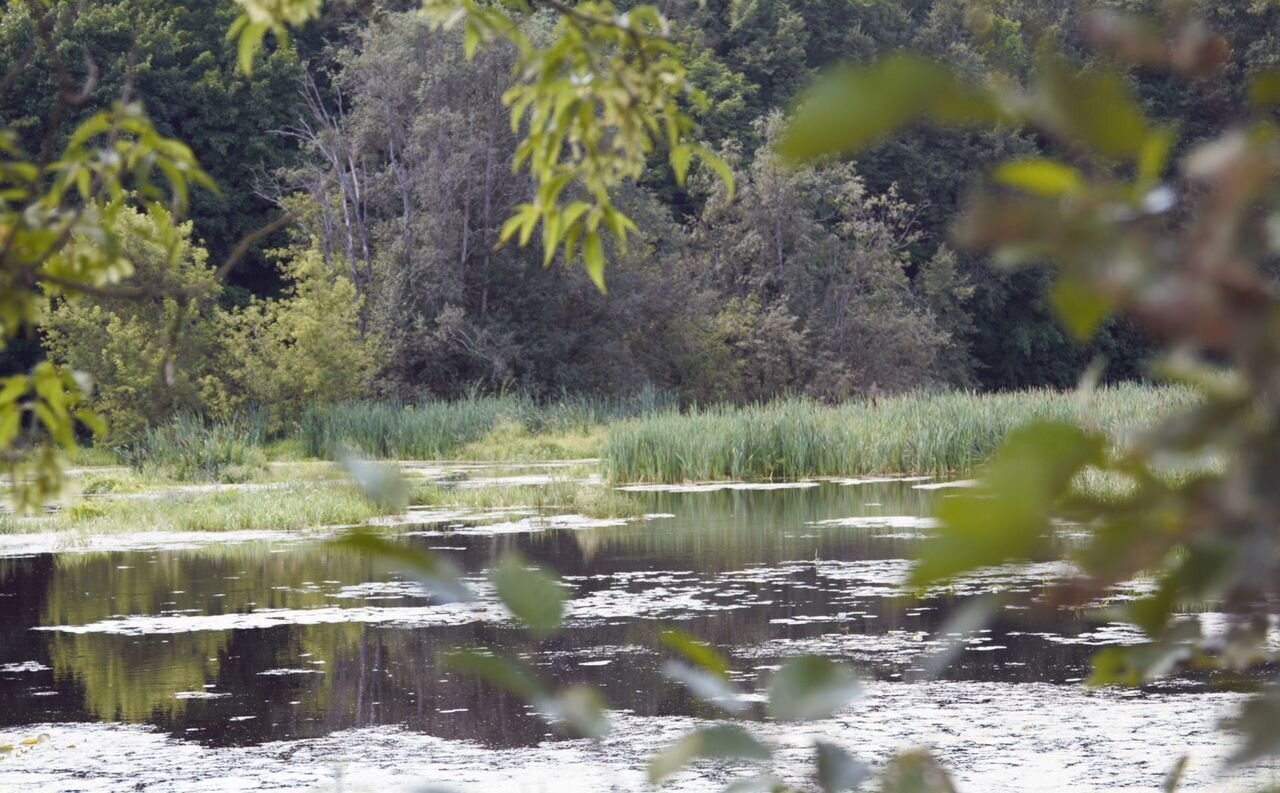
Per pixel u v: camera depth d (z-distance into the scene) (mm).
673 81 2744
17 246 2592
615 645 17906
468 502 38156
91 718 14883
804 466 45062
